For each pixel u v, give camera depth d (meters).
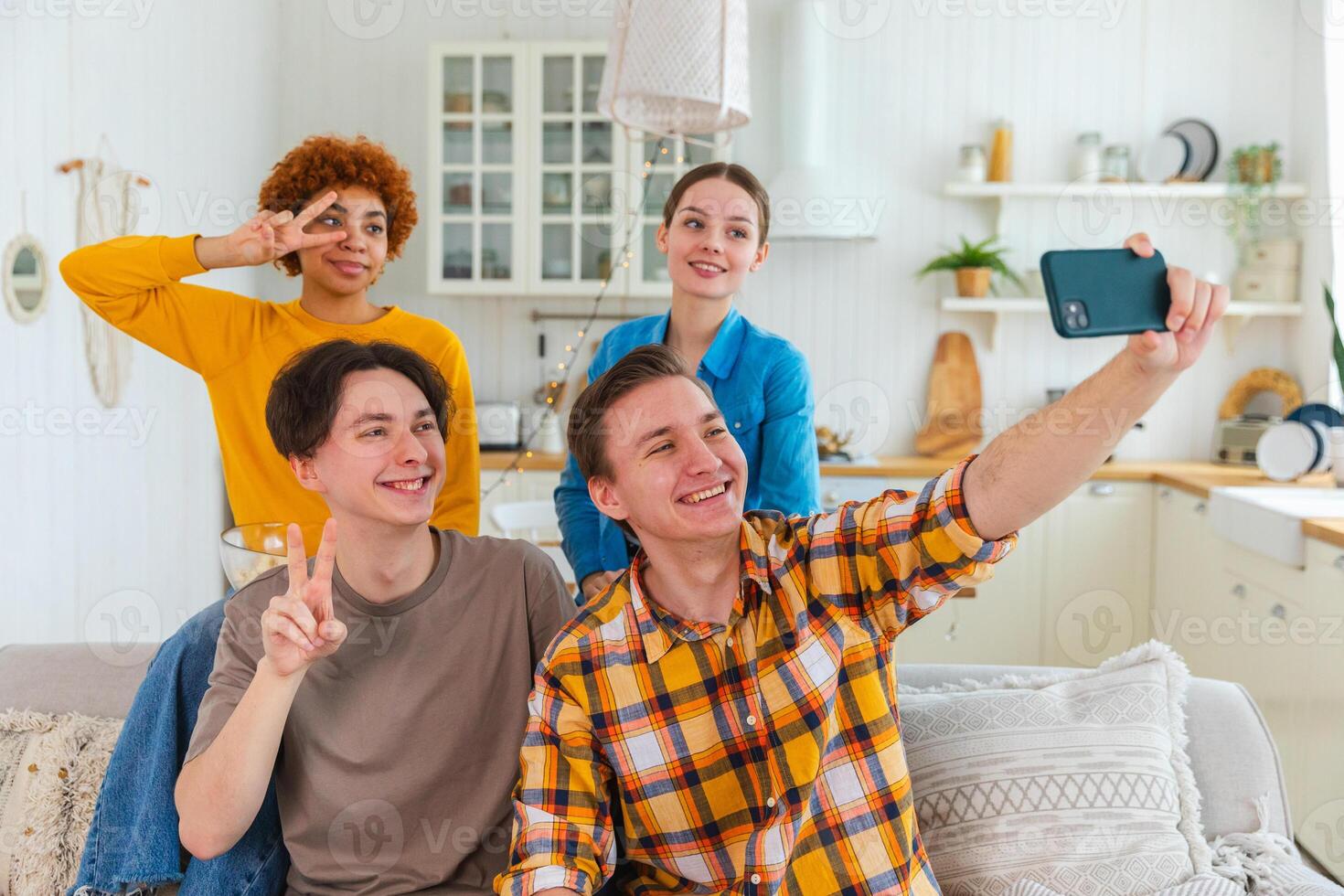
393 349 1.34
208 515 3.67
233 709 1.28
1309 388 4.02
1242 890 1.37
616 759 1.19
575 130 4.09
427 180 4.21
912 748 1.54
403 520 1.29
